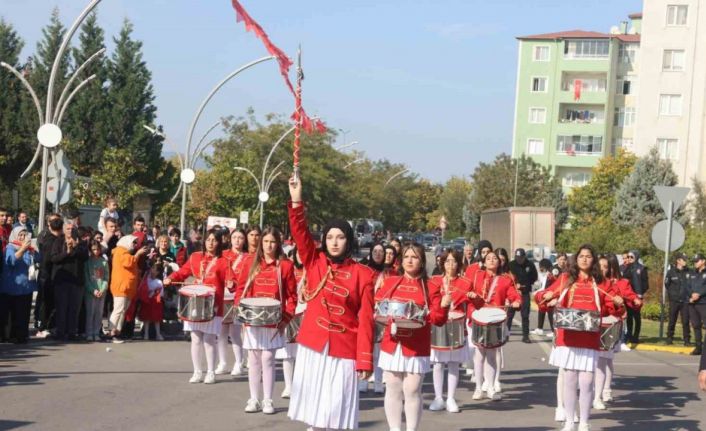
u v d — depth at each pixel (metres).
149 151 70.00
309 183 65.94
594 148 83.56
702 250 35.56
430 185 127.38
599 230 44.22
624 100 83.69
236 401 12.01
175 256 22.38
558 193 78.75
